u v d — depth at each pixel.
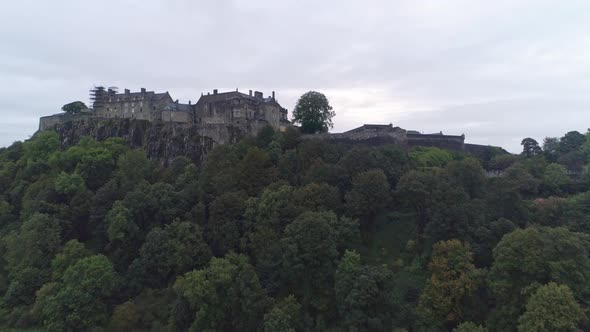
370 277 81.00
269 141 144.50
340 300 83.31
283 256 89.81
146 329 90.62
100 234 114.31
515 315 71.00
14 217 132.88
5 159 168.38
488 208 100.31
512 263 73.88
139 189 117.06
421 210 104.81
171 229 103.69
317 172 115.75
